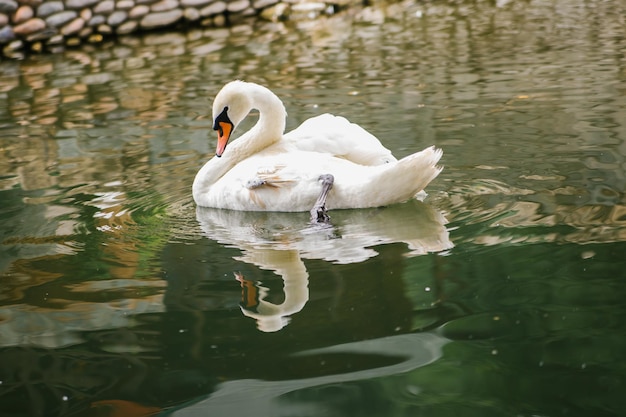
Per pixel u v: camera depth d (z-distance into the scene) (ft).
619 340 11.97
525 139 23.12
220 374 11.93
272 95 20.48
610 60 32.76
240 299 14.44
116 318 14.05
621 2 47.03
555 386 10.94
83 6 47.37
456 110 27.12
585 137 22.82
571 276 14.16
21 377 12.26
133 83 35.94
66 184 22.45
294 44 42.32
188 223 18.80
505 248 15.61
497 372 11.39
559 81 29.91
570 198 18.13
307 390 11.30
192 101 31.83
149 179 22.50
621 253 14.93
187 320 13.79
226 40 45.03
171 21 49.80
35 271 16.34
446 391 11.00
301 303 14.08
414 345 12.32
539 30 40.83
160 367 12.26
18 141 27.58
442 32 42.45
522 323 12.68
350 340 12.64
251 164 19.47
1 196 21.68
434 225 17.26
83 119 30.17
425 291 14.10
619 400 10.55
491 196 18.75
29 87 36.52
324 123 19.81
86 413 11.12
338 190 18.48
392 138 24.41
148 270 16.07
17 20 45.78
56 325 13.93
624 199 17.78
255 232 17.89
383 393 11.08
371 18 48.47
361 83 32.50
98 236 18.17
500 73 32.17
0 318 14.32
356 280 14.85
